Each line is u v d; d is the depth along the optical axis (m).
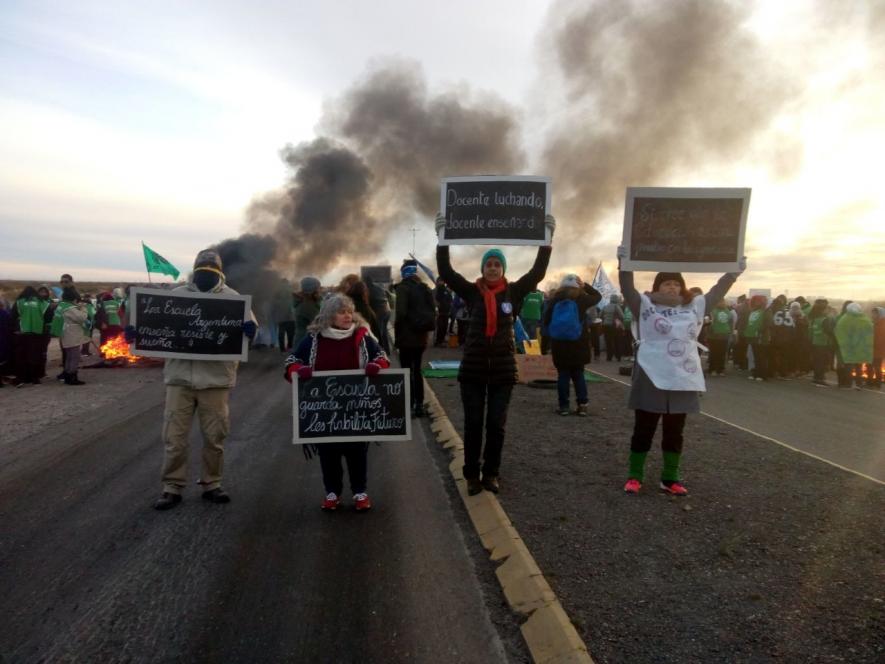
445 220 5.24
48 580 3.74
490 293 5.07
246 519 4.74
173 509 4.95
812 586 3.53
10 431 7.75
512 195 5.18
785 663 2.82
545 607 3.26
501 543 4.11
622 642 3.00
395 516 4.81
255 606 3.44
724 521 4.52
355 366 4.93
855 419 8.92
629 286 5.16
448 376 12.06
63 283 11.73
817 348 13.45
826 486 5.33
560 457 6.27
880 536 4.21
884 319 12.99
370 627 3.24
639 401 5.07
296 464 6.30
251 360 15.41
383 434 4.82
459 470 5.79
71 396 10.37
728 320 14.60
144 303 4.88
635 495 5.09
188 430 5.04
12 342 11.63
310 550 4.17
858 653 2.88
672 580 3.61
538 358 11.42
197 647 3.06
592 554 3.96
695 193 5.06
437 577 3.79
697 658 2.87
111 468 6.10
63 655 2.99
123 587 3.65
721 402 10.41
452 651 3.04
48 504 5.07
